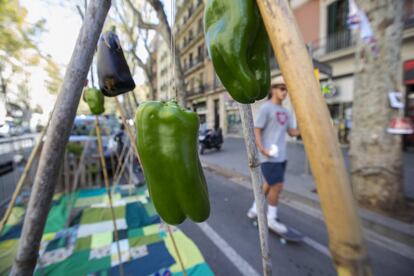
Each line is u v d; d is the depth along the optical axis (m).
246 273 2.29
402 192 3.31
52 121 0.55
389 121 3.26
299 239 2.72
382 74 3.24
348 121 10.23
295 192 4.25
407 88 8.48
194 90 22.84
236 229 3.15
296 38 0.34
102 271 2.22
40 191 0.56
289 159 7.70
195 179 0.58
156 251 2.53
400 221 2.97
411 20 7.91
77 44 0.55
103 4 0.57
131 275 2.17
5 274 2.18
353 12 3.42
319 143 0.32
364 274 0.29
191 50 22.58
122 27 5.54
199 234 3.03
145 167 0.59
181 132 0.57
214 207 3.93
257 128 2.78
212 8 0.49
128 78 0.77
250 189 4.99
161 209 0.60
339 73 10.45
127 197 4.34
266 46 0.51
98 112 1.41
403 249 2.61
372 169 3.38
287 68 0.34
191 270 2.25
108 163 5.93
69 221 3.24
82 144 5.13
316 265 2.37
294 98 0.33
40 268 2.24
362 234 0.30
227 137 17.58
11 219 3.35
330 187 0.31
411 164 6.54
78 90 0.56
